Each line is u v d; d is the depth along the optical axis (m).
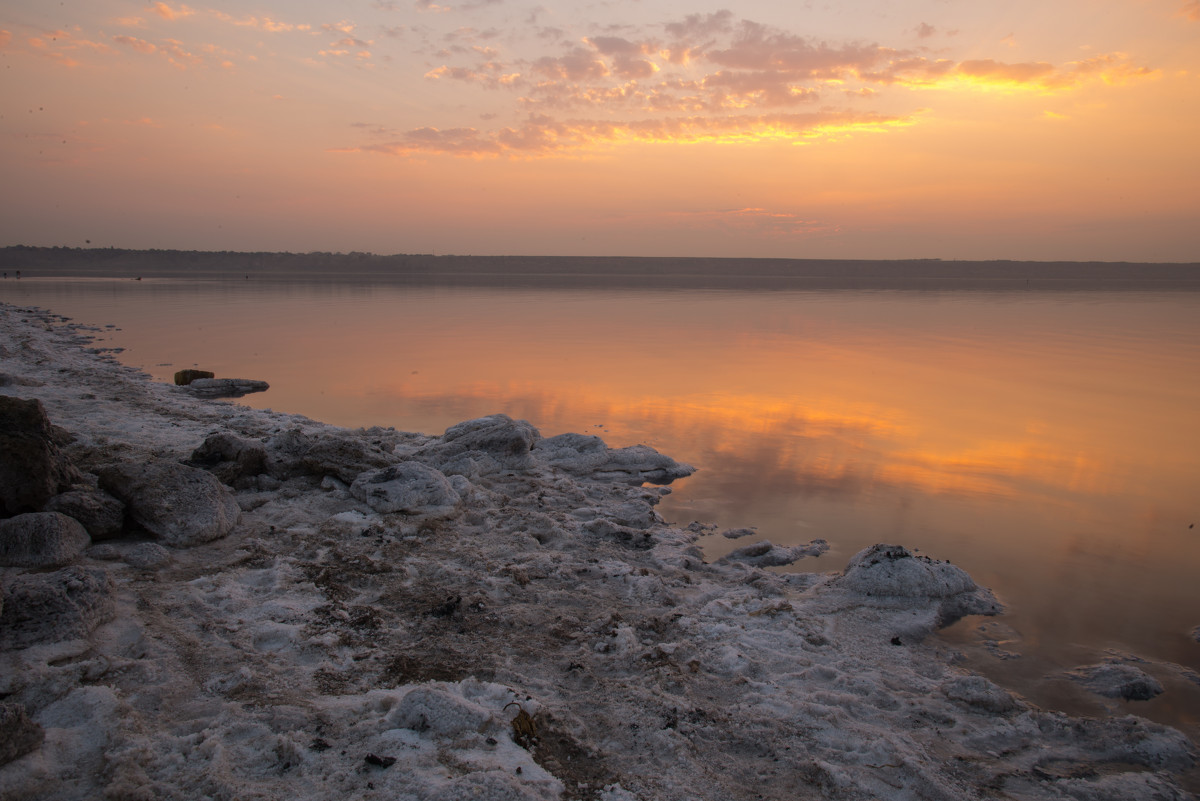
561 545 6.90
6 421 6.06
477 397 14.46
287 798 3.15
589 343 22.97
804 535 7.67
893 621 5.69
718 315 33.69
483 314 33.56
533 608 5.48
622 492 8.82
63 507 5.82
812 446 11.12
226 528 6.43
